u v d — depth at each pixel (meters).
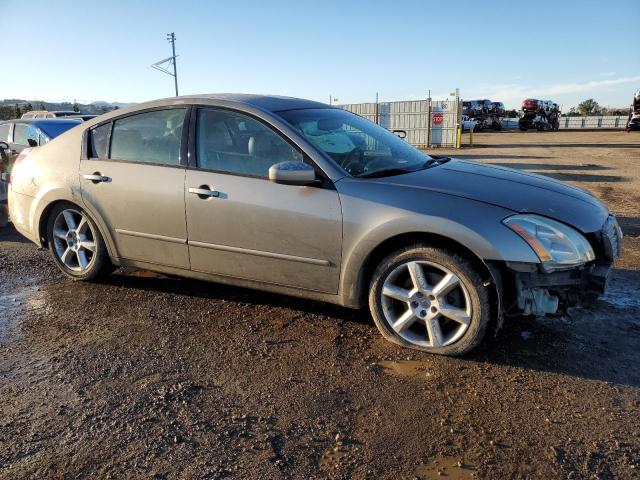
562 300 3.17
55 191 4.46
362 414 2.72
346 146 3.79
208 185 3.77
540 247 3.02
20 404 2.85
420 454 2.42
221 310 4.07
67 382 3.07
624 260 5.22
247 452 2.44
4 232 6.89
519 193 3.37
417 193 3.28
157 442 2.52
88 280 4.65
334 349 3.43
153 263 4.19
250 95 4.17
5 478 2.29
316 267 3.53
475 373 3.10
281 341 3.55
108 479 2.28
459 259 3.14
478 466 2.33
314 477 2.28
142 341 3.57
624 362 3.21
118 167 4.19
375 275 3.41
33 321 3.94
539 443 2.48
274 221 3.56
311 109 4.14
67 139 4.55
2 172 7.47
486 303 3.12
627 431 2.56
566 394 2.88
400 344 3.42
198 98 4.04
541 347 3.40
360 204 3.33
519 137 34.09
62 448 2.48
